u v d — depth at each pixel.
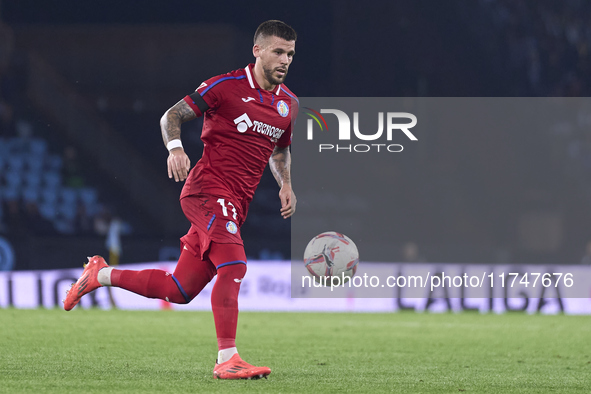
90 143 74.44
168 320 33.16
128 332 26.39
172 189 74.56
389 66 76.31
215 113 14.80
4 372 14.63
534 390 13.67
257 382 13.73
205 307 43.69
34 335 24.08
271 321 34.59
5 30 73.81
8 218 65.50
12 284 42.22
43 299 42.31
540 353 22.23
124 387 12.62
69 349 20.06
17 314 34.41
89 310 39.41
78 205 71.75
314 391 12.69
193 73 75.12
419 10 76.94
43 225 68.69
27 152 72.25
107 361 17.30
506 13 82.88
